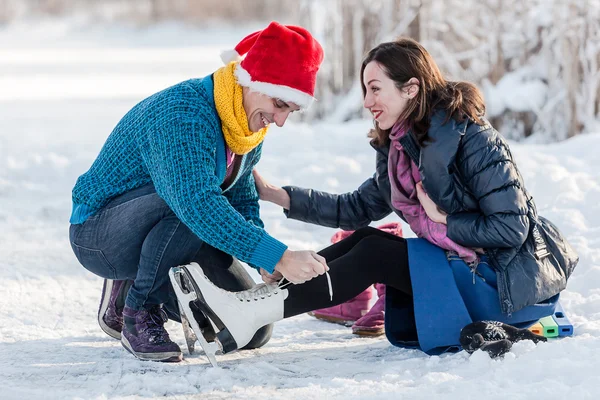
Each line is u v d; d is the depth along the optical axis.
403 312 4.50
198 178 3.98
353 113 11.87
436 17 11.35
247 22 49.50
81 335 4.86
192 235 4.23
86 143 10.77
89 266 4.54
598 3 9.78
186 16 49.94
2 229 7.30
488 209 4.15
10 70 24.97
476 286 4.23
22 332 4.89
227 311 4.09
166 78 21.33
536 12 10.59
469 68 10.89
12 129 12.45
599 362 3.76
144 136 4.18
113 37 47.81
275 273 4.29
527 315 4.31
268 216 7.52
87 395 3.81
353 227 4.94
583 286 5.30
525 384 3.66
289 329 5.06
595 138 8.84
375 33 11.95
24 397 3.79
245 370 4.15
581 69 9.91
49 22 57.56
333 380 3.94
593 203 6.72
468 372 3.90
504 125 10.42
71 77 22.22
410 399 3.58
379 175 4.66
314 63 4.14
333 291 4.21
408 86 4.21
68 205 7.96
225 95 4.14
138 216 4.27
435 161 4.18
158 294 4.34
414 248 4.30
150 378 4.00
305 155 9.25
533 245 4.25
